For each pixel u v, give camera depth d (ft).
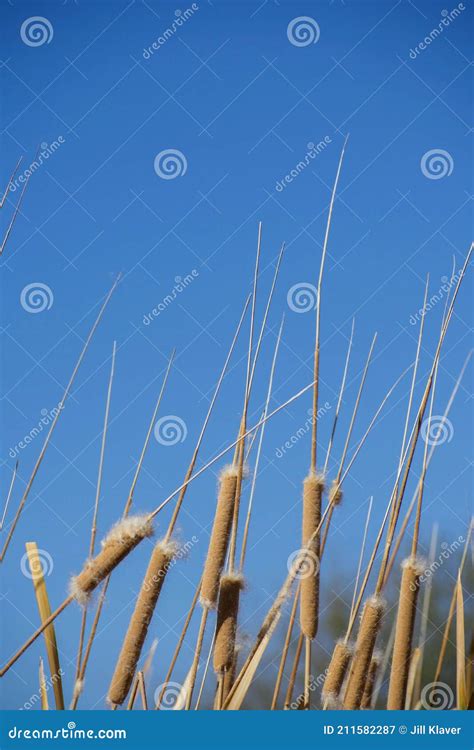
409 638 13.83
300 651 14.16
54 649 13.44
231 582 13.05
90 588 11.62
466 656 14.53
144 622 12.03
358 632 13.87
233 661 13.53
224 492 12.98
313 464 13.93
